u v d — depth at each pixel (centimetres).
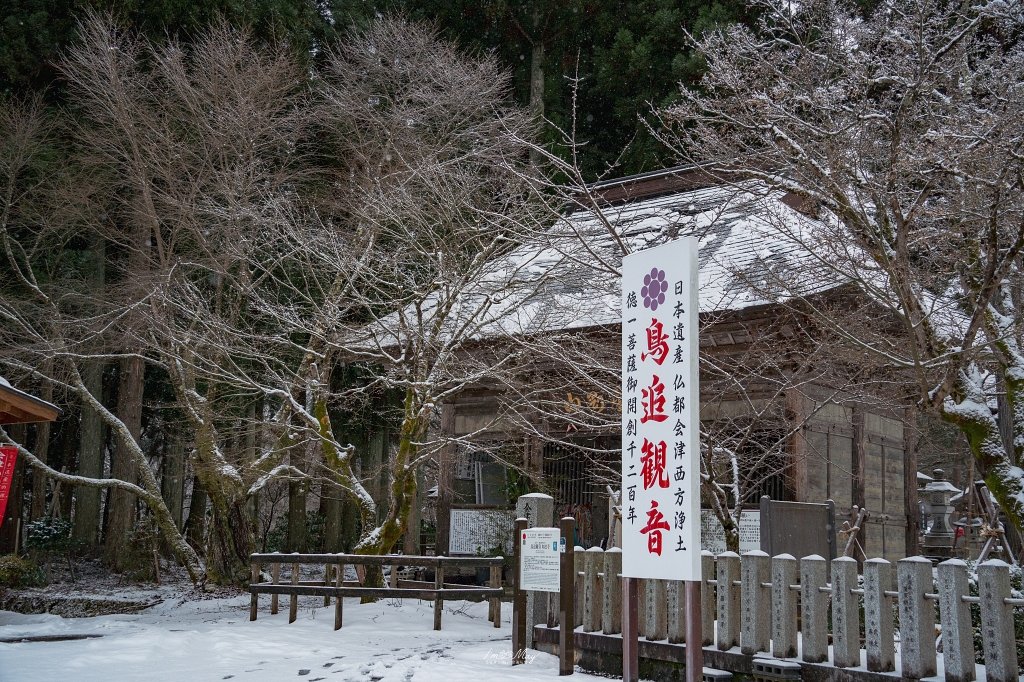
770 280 1012
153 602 1582
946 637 562
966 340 794
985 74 1084
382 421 2189
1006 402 1194
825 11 1060
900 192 912
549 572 761
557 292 1362
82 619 1287
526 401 1221
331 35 2141
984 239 883
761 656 658
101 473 2128
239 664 790
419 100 1769
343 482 1385
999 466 837
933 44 997
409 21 2188
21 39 1848
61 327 1667
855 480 1343
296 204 1703
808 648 634
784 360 1155
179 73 1675
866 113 948
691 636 607
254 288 1616
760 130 1074
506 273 1355
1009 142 802
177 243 1817
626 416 680
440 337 1387
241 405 1794
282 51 1831
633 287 688
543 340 1151
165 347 1609
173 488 2248
